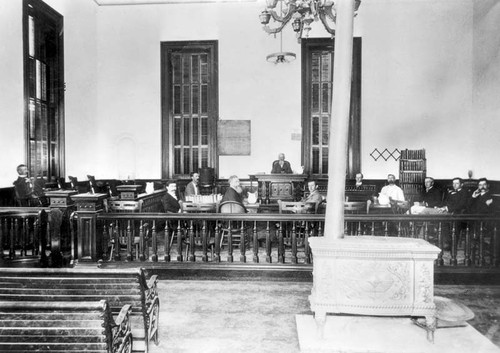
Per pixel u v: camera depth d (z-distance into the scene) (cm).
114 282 338
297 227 709
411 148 1320
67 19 1198
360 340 398
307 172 1363
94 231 616
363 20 1323
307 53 1353
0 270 331
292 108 1357
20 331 261
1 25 891
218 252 624
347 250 392
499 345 387
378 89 1327
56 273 332
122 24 1391
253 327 440
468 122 1301
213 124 1381
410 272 391
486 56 1211
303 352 379
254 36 1358
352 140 1334
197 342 404
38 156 1100
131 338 327
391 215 596
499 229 594
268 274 607
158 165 1402
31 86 1062
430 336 391
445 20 1303
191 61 1416
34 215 646
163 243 877
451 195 930
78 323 261
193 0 1369
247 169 1374
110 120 1404
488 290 568
